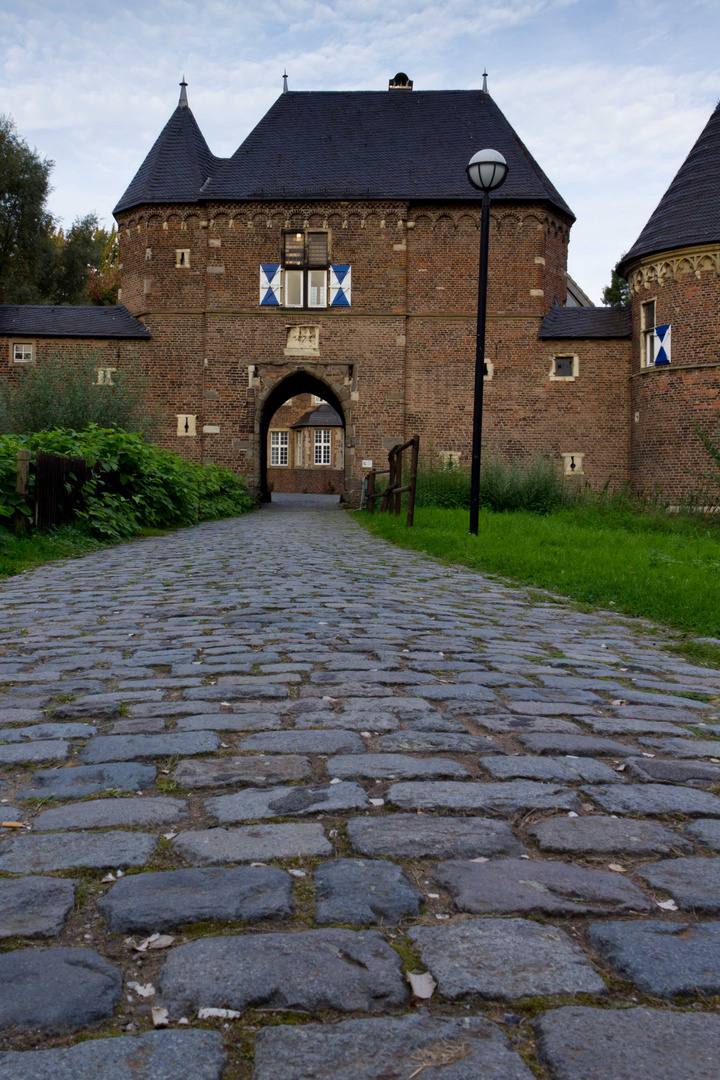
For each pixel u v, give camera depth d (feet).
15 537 32.40
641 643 16.93
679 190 80.18
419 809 7.39
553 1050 4.08
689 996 4.58
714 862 6.41
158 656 14.19
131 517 45.83
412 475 44.42
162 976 4.75
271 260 87.92
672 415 78.02
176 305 88.69
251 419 88.17
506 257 87.35
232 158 89.92
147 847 6.57
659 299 78.89
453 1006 4.48
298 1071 3.95
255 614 18.71
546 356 87.15
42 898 5.70
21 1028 4.30
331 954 4.96
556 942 5.13
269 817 7.21
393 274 87.56
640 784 8.22
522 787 8.00
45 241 135.95
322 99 94.84
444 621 18.47
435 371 87.92
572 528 44.27
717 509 57.36
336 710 10.78
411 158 90.22
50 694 11.66
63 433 42.16
